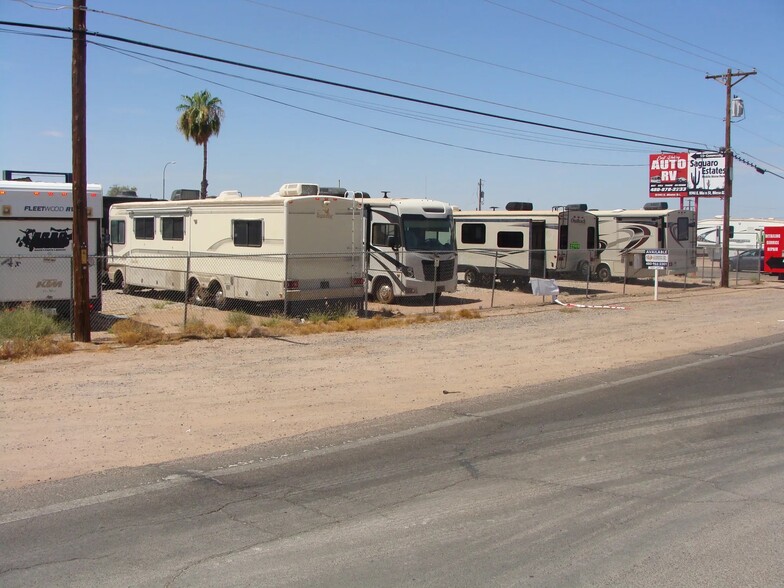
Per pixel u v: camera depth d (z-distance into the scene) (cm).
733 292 3116
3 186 1658
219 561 512
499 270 3012
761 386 1147
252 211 1964
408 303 2489
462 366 1317
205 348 1457
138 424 890
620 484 677
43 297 1714
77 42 1433
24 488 665
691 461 750
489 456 769
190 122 4525
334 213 1952
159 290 2425
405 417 941
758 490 657
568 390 1119
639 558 514
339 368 1275
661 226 3281
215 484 679
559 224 2927
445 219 2403
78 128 1452
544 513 603
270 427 886
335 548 534
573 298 2709
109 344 1482
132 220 2444
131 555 522
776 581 478
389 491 660
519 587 472
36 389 1071
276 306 1975
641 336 1730
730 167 3406
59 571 496
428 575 490
